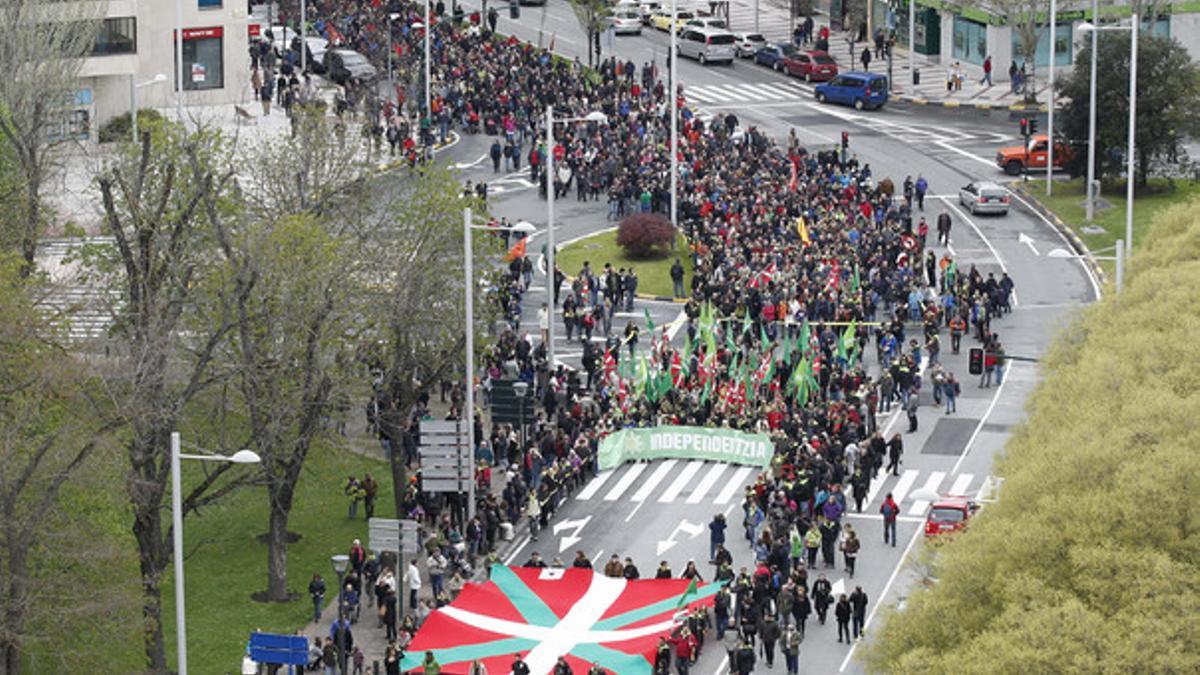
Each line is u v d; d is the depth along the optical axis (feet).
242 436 586.86
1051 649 358.84
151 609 499.92
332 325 567.18
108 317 613.11
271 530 562.66
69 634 481.46
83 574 481.87
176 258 545.85
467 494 600.39
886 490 623.77
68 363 491.31
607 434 645.92
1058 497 393.91
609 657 487.61
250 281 526.98
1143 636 354.54
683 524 604.49
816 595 535.60
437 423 583.17
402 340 601.62
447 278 613.52
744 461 643.86
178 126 644.27
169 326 514.68
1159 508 376.48
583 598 514.27
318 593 548.72
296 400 547.08
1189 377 436.35
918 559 444.14
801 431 622.54
